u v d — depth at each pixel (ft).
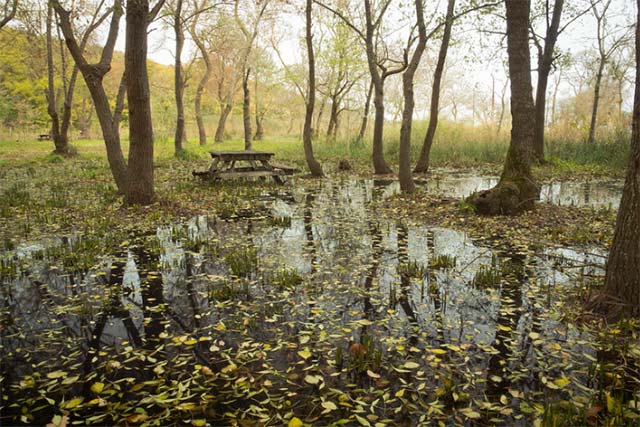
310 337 11.85
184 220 26.16
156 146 87.40
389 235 22.38
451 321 12.78
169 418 8.66
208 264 17.94
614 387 9.43
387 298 14.47
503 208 25.09
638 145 11.83
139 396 9.39
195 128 154.20
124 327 12.52
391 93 104.73
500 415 8.71
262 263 18.04
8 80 117.19
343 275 16.65
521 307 13.65
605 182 40.98
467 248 19.94
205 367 10.37
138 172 28.14
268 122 175.73
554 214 25.17
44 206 29.01
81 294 14.88
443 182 42.01
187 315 13.26
